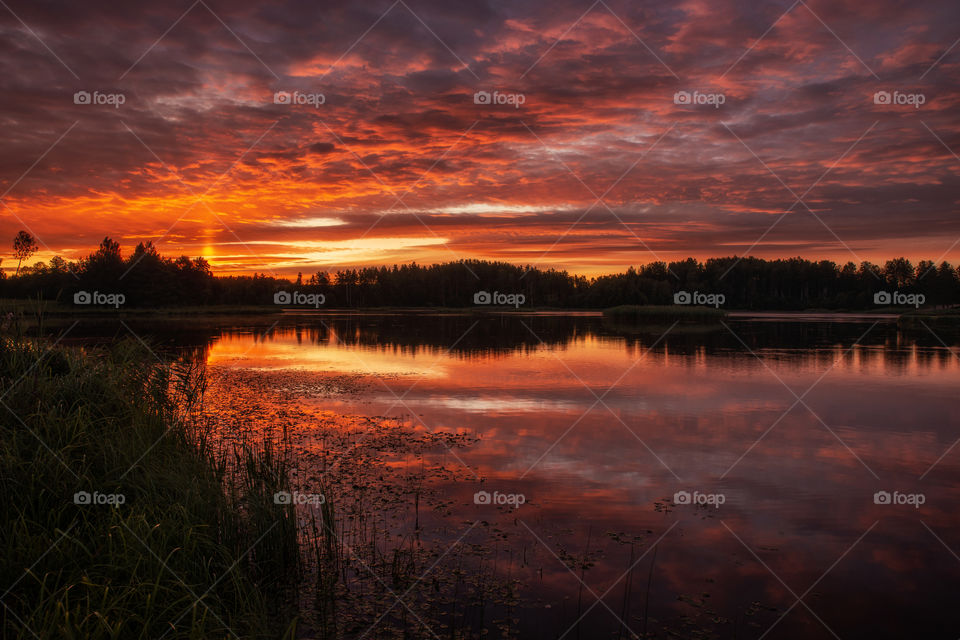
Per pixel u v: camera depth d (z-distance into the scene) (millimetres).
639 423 11844
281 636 4547
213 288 102812
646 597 5262
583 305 126188
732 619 4930
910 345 30031
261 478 6957
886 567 5859
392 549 6105
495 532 6551
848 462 9281
